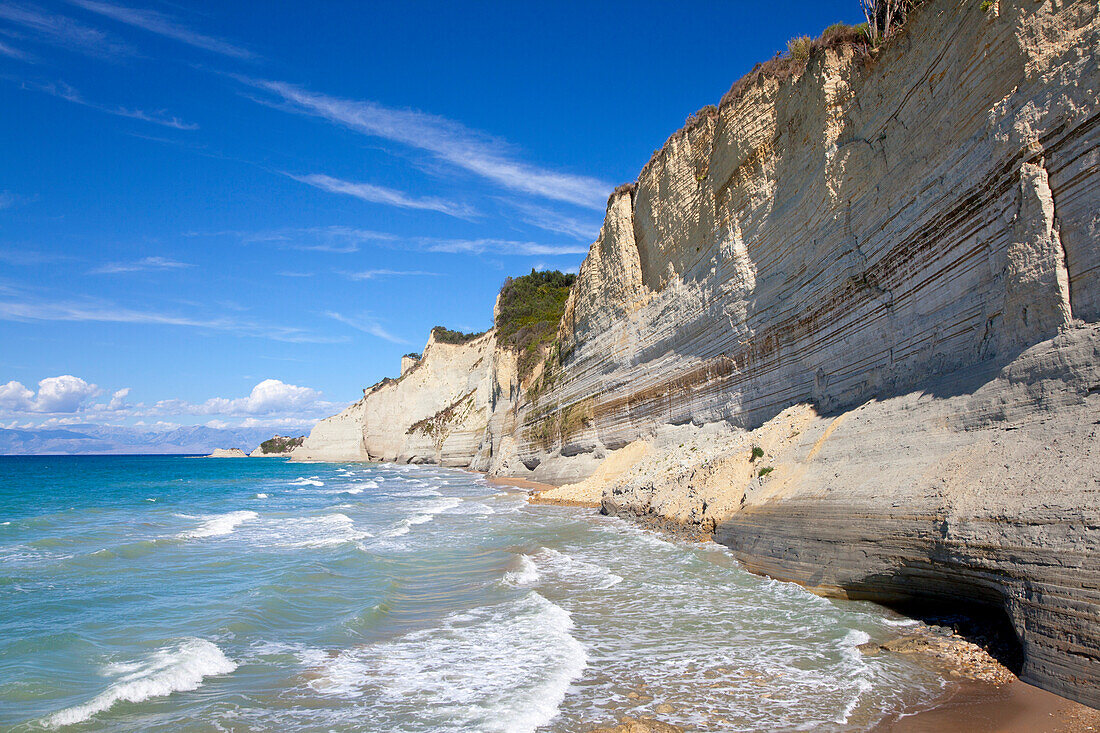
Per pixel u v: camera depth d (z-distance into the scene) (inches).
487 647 342.6
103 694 273.3
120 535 792.9
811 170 648.4
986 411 342.0
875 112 548.1
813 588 410.0
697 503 656.4
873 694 262.7
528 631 366.0
